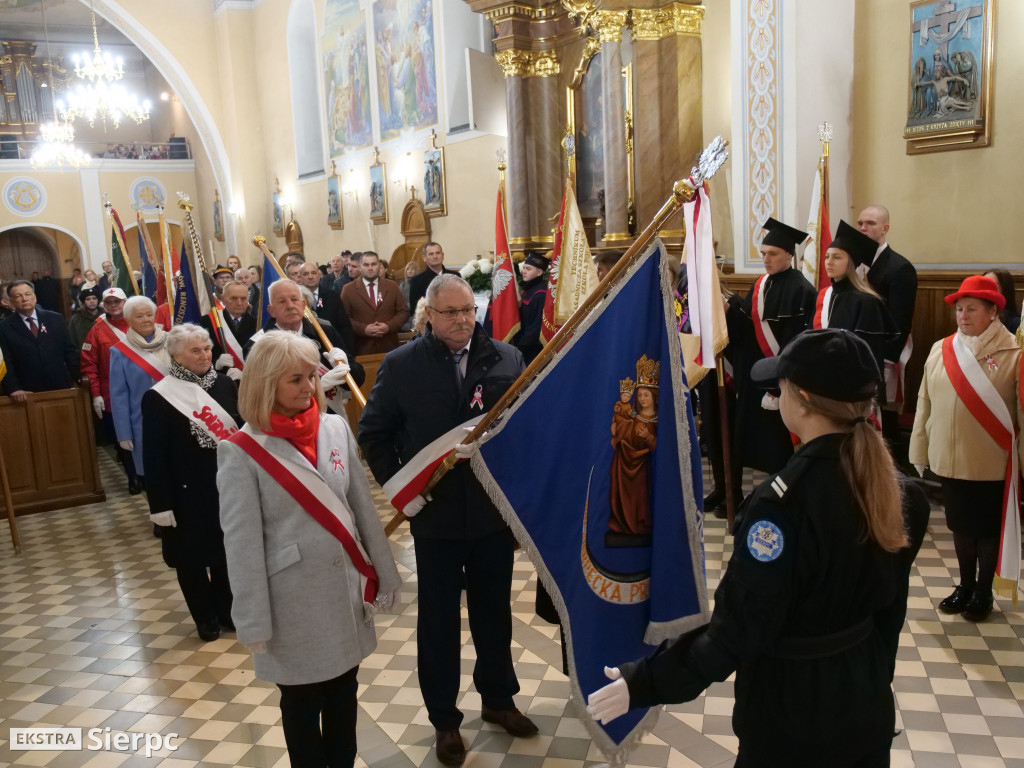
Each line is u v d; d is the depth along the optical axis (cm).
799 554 158
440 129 1298
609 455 232
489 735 311
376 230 1534
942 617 387
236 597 234
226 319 531
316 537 241
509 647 311
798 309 488
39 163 1822
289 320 423
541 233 1026
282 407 243
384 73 1427
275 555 238
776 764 167
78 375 710
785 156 646
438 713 295
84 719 343
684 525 226
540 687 344
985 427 359
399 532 546
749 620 158
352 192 1587
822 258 557
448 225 1319
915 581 427
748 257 689
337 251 1680
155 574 512
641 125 807
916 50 603
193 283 644
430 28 1284
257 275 1031
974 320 363
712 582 440
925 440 394
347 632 246
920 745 291
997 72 560
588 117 954
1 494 644
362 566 252
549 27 981
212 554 400
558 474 238
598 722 230
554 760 293
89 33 2520
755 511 162
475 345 293
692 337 288
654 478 229
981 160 577
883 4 630
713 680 163
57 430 660
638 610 234
